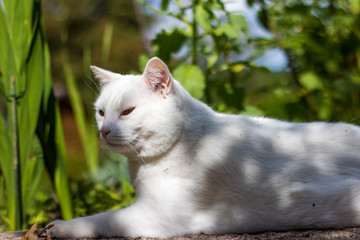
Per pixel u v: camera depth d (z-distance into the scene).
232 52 1.70
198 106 1.20
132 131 1.17
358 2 1.69
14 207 1.32
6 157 1.33
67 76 1.64
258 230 1.16
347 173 1.17
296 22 1.79
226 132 1.18
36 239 1.12
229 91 1.56
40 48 1.33
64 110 3.94
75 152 3.03
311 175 1.17
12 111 1.30
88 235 1.15
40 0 1.36
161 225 1.14
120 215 1.15
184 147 1.16
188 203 1.15
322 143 1.19
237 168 1.16
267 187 1.16
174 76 1.45
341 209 1.15
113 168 1.66
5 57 1.33
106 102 1.21
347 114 1.78
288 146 1.18
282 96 1.82
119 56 5.16
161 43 1.52
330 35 1.78
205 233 1.15
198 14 1.46
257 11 1.76
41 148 1.39
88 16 6.32
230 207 1.16
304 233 1.12
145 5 1.50
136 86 1.19
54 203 1.50
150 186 1.16
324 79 1.79
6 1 1.33
